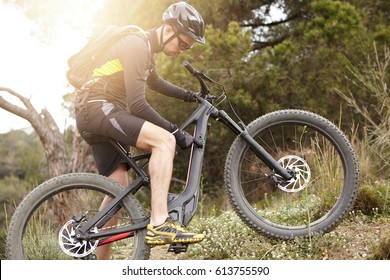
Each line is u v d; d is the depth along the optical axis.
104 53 3.69
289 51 9.93
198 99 4.04
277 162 4.00
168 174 3.57
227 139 11.18
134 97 3.54
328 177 4.62
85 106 3.63
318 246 3.91
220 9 11.06
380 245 3.73
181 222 3.66
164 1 10.53
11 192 16.72
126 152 3.81
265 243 4.09
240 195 4.00
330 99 10.24
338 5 9.99
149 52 3.67
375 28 10.86
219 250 4.12
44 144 10.62
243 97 9.61
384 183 5.15
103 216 3.65
